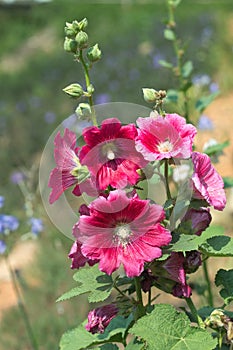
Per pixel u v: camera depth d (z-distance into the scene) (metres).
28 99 5.43
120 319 1.09
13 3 9.22
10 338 2.23
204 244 1.01
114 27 7.43
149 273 1.01
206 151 1.67
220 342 1.04
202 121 2.84
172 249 0.97
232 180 1.60
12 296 2.47
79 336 1.08
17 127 4.59
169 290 1.02
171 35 1.97
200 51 5.38
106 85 5.23
